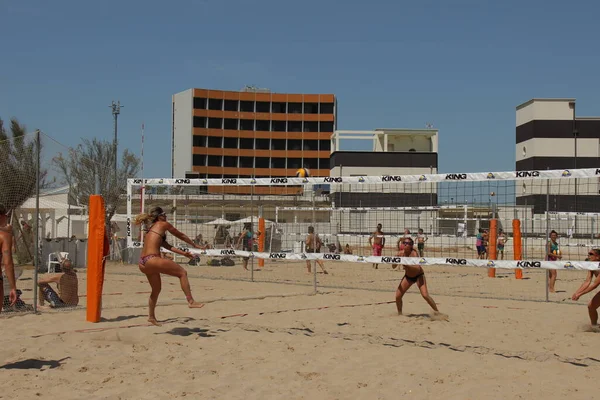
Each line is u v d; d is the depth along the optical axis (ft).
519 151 161.89
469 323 27.99
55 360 19.66
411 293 40.52
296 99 226.38
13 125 65.21
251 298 35.81
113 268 56.80
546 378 18.29
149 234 24.81
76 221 75.87
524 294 41.29
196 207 73.56
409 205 81.15
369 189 82.17
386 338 24.14
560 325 27.86
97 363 19.38
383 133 168.45
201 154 219.00
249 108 225.35
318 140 226.17
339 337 24.08
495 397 16.37
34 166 36.27
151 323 25.84
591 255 28.81
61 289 30.55
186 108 221.05
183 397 16.12
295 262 71.77
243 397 16.24
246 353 21.15
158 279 25.09
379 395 16.55
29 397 15.81
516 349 22.47
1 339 22.58
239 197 81.30
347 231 81.30
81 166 61.62
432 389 17.11
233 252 41.04
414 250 29.71
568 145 153.58
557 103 154.40
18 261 54.54
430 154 155.43
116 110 120.37
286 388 17.04
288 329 25.70
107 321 26.81
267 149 224.94
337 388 17.10
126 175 89.30
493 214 55.93
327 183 38.91
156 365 19.30
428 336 24.72
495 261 31.71
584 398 16.35
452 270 64.13
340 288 42.68
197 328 25.40
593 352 22.16
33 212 55.26
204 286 43.27
